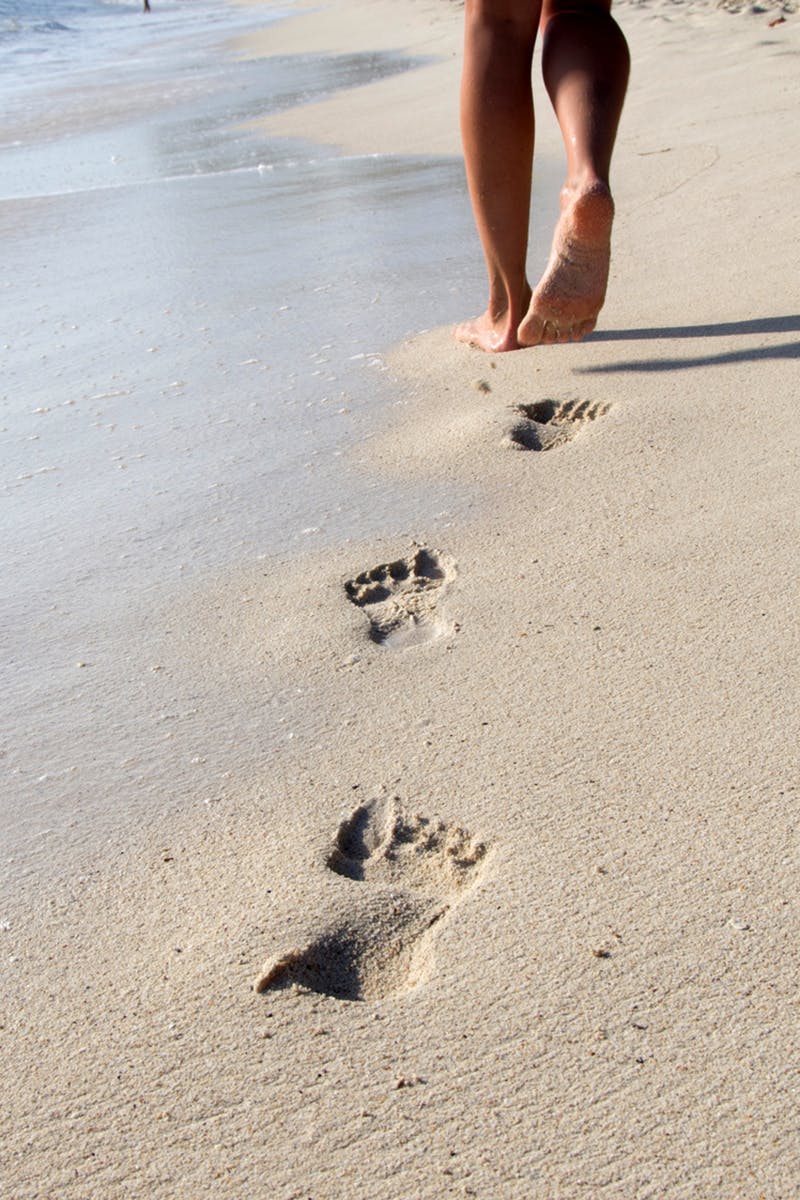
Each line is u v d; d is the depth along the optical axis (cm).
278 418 268
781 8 784
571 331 249
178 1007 123
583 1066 112
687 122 529
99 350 325
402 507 222
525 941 127
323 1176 105
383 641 185
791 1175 101
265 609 195
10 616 201
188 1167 107
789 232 349
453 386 273
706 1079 110
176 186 545
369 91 801
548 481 224
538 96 668
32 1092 116
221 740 165
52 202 532
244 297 360
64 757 165
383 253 394
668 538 200
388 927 132
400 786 152
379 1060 115
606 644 175
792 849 134
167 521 227
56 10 2122
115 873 143
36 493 244
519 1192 102
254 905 135
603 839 139
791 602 178
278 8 1978
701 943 124
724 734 154
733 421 235
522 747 156
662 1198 100
